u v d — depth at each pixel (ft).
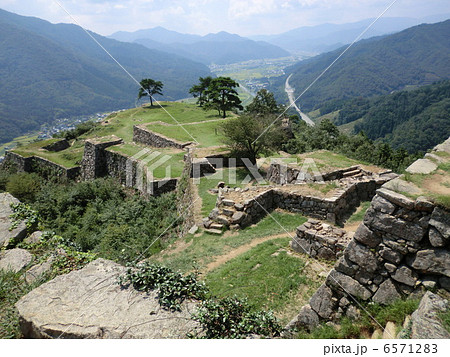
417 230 16.22
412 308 16.02
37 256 25.34
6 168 133.90
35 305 17.49
